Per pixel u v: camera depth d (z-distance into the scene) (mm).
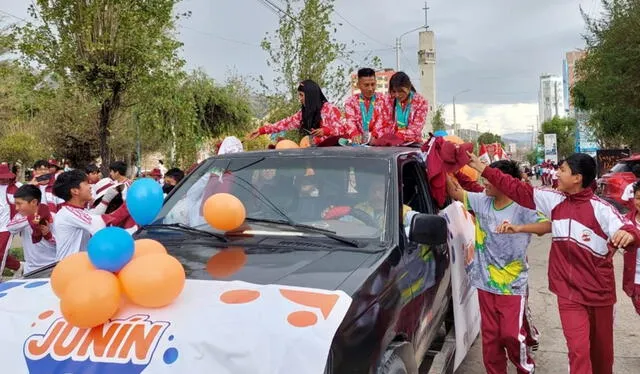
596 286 3676
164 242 3275
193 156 20688
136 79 10148
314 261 2822
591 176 3627
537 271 9188
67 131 23031
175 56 10750
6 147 23109
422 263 3438
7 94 20297
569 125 74188
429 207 4055
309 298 2340
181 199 3727
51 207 5941
